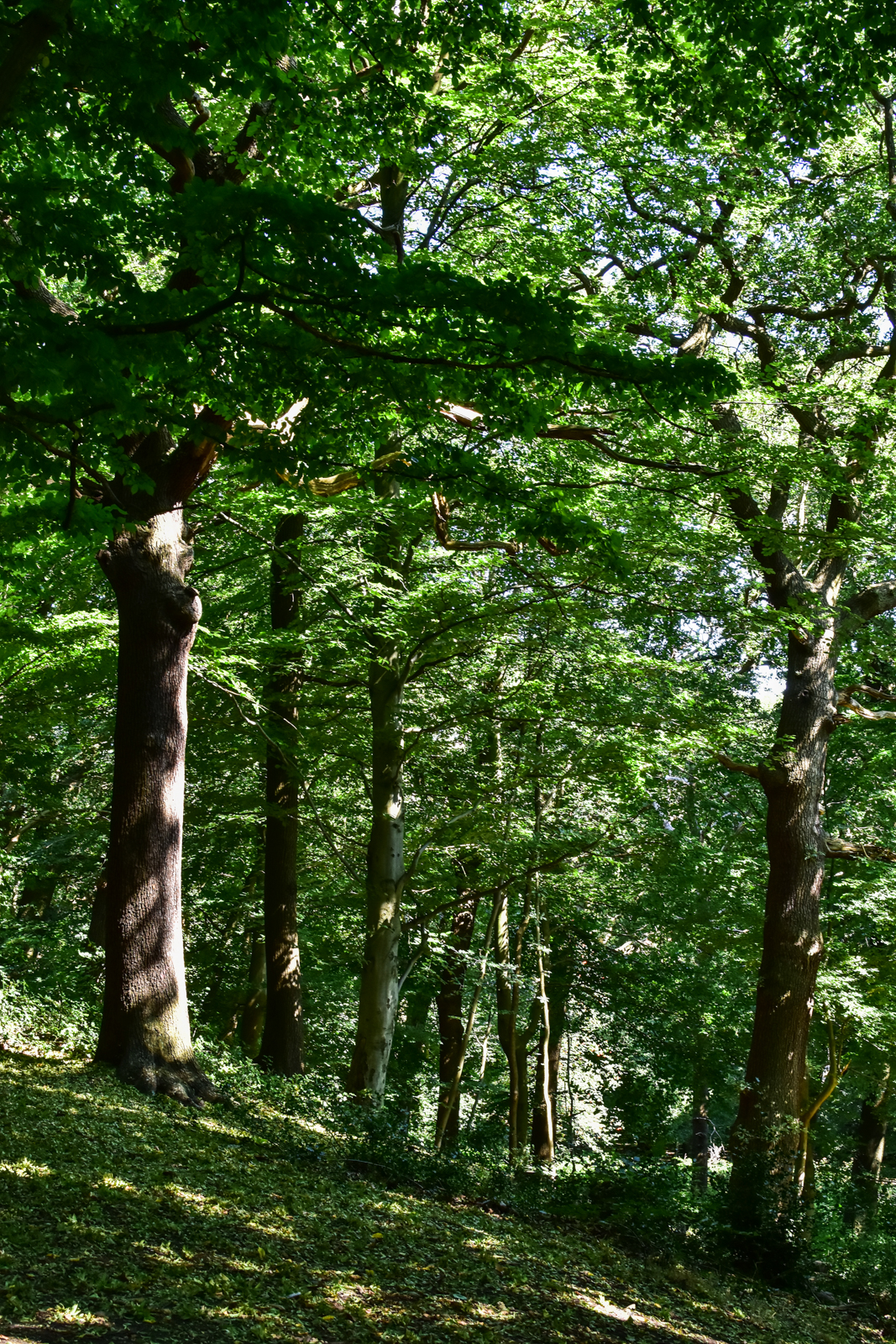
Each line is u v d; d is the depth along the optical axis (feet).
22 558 24.03
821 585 53.16
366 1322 16.78
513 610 43.98
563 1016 69.67
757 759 50.93
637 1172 33.35
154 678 32.07
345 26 27.89
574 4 42.22
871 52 28.07
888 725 61.72
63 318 15.52
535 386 19.01
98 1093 27.45
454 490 21.35
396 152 31.40
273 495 41.29
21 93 16.51
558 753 49.73
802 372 48.73
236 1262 17.93
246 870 69.21
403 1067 73.87
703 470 35.78
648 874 61.52
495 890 51.90
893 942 55.26
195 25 17.62
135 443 31.58
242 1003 75.97
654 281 43.55
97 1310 14.78
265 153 29.78
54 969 50.14
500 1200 29.30
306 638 46.09
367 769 57.57
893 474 44.24
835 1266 39.50
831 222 49.34
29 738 50.14
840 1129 80.12
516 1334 18.19
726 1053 66.95
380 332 17.38
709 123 33.65
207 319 16.83
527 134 40.88
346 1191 24.64
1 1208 17.85
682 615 45.91
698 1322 23.32
